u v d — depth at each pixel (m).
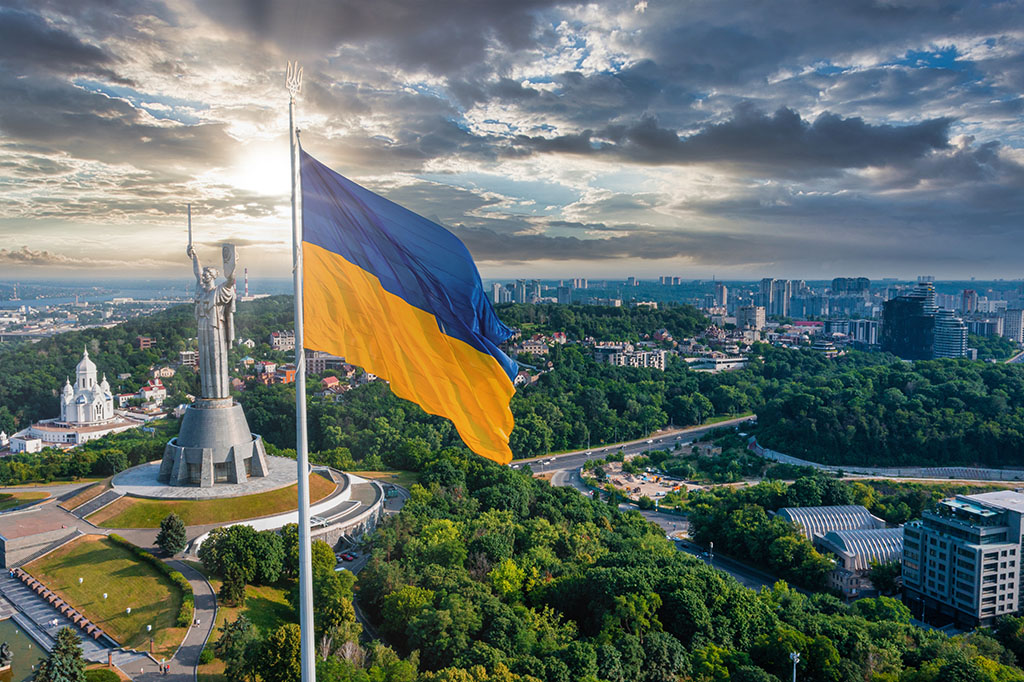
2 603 117.88
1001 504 184.38
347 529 156.25
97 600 116.19
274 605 119.88
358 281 40.91
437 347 41.53
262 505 152.62
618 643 108.75
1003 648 140.12
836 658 109.12
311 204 40.53
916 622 183.62
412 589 116.56
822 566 187.12
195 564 126.88
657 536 184.88
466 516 166.62
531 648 105.75
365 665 98.31
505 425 42.69
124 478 164.75
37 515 147.75
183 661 99.19
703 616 119.50
